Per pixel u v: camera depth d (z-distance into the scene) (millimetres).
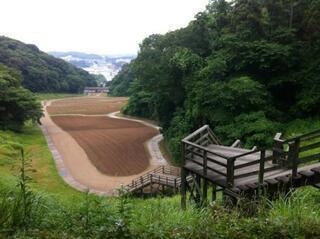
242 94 30734
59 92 145875
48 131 59469
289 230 5359
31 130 59281
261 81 34281
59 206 7125
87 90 168500
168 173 30062
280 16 36250
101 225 5594
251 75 34625
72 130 60906
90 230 5492
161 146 47156
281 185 9367
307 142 24594
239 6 39062
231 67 35438
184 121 38938
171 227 5715
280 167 10344
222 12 44375
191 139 13555
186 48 42031
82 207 6430
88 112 91000
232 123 30922
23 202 6004
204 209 7094
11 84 58844
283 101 34531
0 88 53469
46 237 5301
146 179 28219
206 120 34406
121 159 40438
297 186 9570
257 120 29172
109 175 33812
